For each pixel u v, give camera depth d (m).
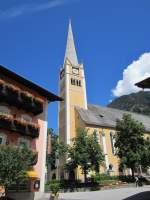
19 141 34.62
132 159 50.75
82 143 48.81
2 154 26.53
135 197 29.20
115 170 62.78
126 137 53.53
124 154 52.50
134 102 167.88
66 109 73.94
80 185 46.53
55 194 33.06
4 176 26.03
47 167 63.59
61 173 64.94
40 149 37.41
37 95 40.16
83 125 66.88
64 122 73.50
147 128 77.94
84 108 76.25
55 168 67.00
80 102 77.56
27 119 37.38
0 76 34.94
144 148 52.47
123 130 54.16
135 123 54.38
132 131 53.38
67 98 76.12
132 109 160.50
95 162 47.75
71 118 72.81
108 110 81.38
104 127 67.56
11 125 32.78
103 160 48.44
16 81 37.19
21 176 27.06
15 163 26.62
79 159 46.97
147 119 87.75
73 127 71.56
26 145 33.62
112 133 67.81
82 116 69.38
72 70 82.50
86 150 47.88
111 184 47.34
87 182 48.06
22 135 35.16
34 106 37.28
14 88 34.88
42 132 38.84
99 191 41.16
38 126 36.91
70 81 79.88
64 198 33.56
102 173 57.28
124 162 51.62
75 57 90.38
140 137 53.50
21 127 34.12
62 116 76.25
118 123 55.56
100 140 64.81
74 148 49.03
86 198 32.84
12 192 31.30
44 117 40.22
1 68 34.41
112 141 66.62
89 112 74.00
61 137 73.06
